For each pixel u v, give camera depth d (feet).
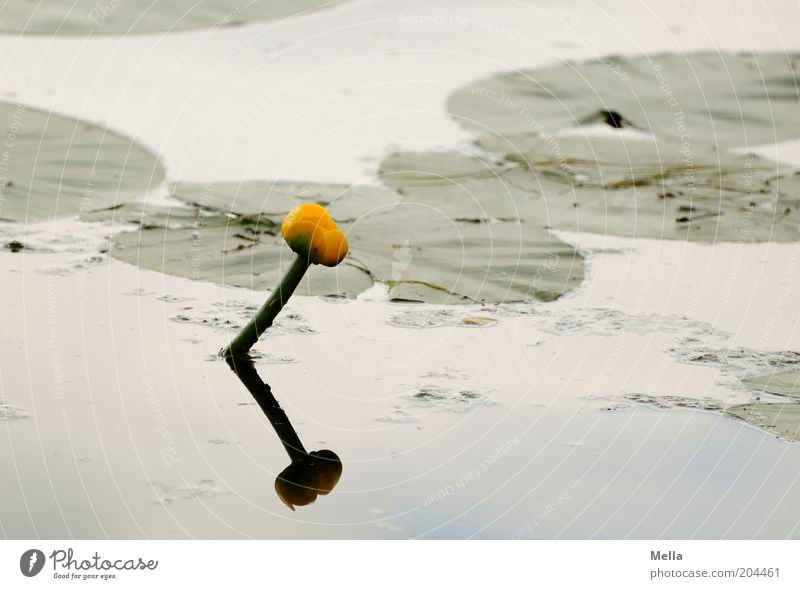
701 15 42.91
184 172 25.34
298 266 16.17
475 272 20.65
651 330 18.35
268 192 24.38
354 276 20.15
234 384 15.57
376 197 24.52
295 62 34.47
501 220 23.53
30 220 21.90
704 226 23.85
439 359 16.92
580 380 16.29
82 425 14.02
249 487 12.80
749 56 38.01
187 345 16.80
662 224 23.91
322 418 14.67
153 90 31.09
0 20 36.09
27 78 31.01
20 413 14.23
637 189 26.03
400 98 31.94
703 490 13.30
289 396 15.29
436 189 25.26
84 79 31.37
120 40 35.17
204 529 11.90
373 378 16.08
